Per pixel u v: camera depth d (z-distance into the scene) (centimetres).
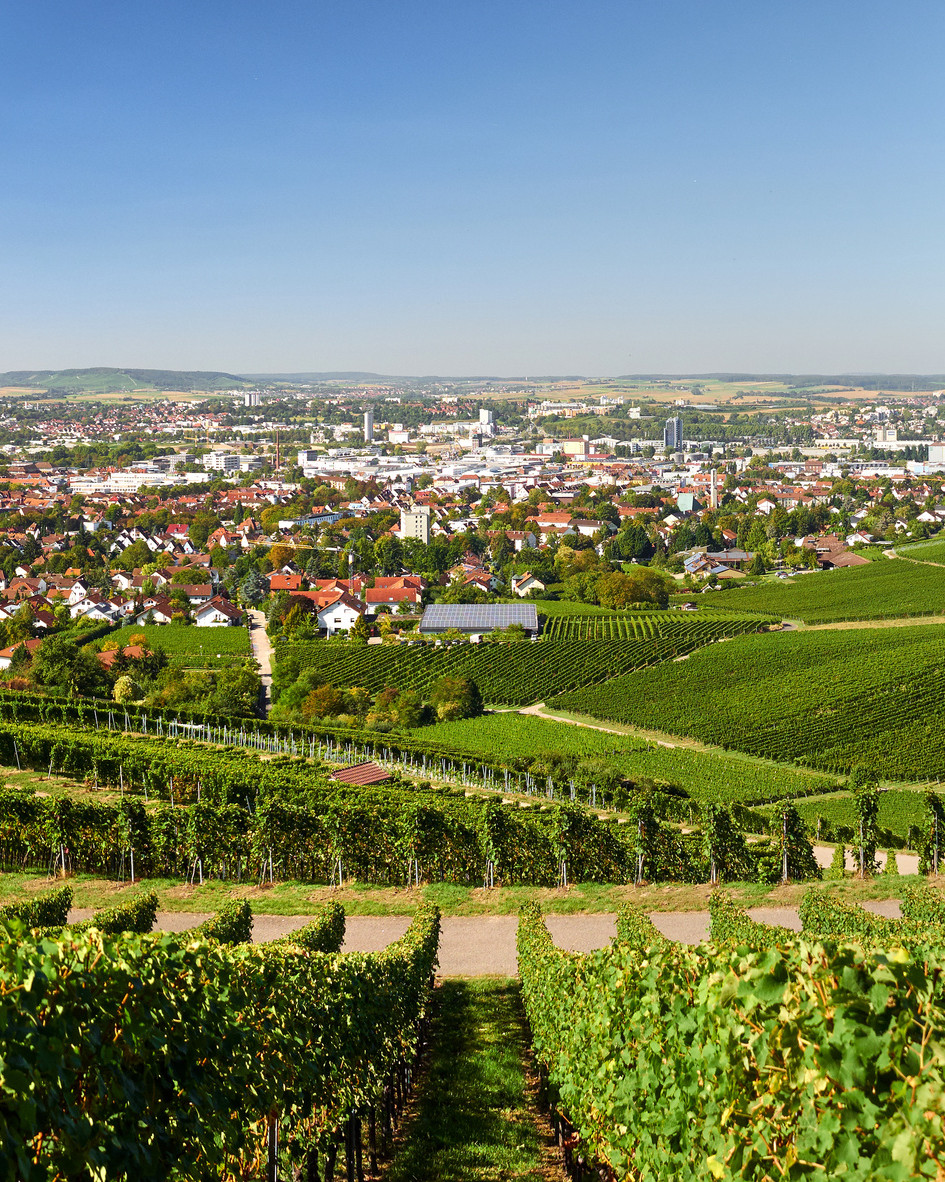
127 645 16450
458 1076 2730
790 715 12188
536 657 15525
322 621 18150
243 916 3800
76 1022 1063
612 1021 1730
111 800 7206
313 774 8100
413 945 3366
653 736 12150
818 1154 948
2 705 10456
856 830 7744
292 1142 1653
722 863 5669
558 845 5522
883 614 17675
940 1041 879
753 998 1076
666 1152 1346
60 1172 971
